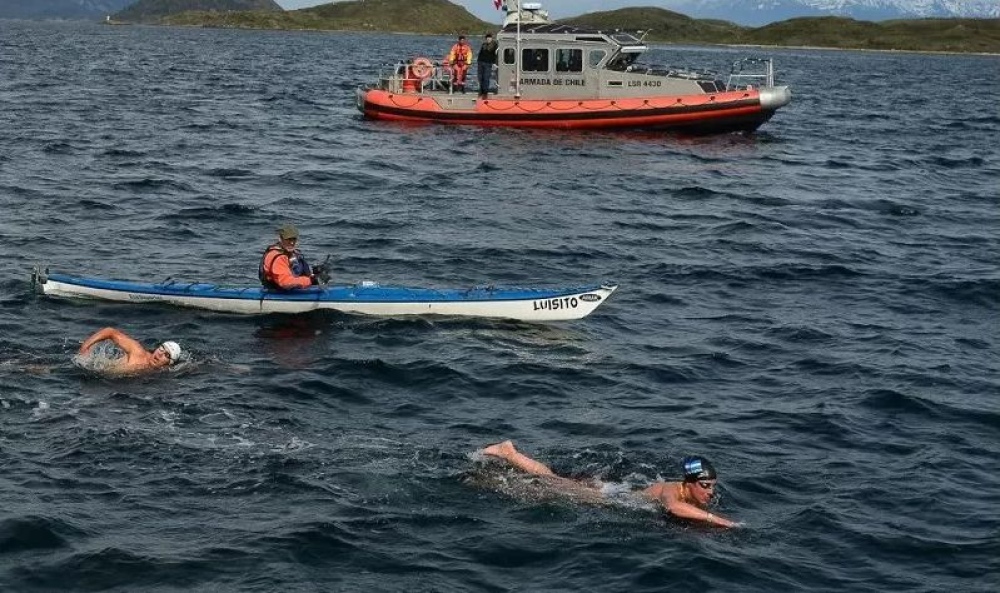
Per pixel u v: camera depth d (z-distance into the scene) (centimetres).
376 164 3328
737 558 989
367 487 1089
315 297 1681
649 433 1274
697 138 4022
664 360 1557
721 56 15700
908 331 1767
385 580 930
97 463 1116
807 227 2631
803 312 1862
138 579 916
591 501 1081
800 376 1512
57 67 7894
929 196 3188
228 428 1222
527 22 4081
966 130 5378
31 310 1645
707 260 2223
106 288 1711
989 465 1227
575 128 3994
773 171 3503
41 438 1169
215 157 3391
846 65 14350
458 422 1289
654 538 1016
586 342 1620
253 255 2119
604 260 2184
